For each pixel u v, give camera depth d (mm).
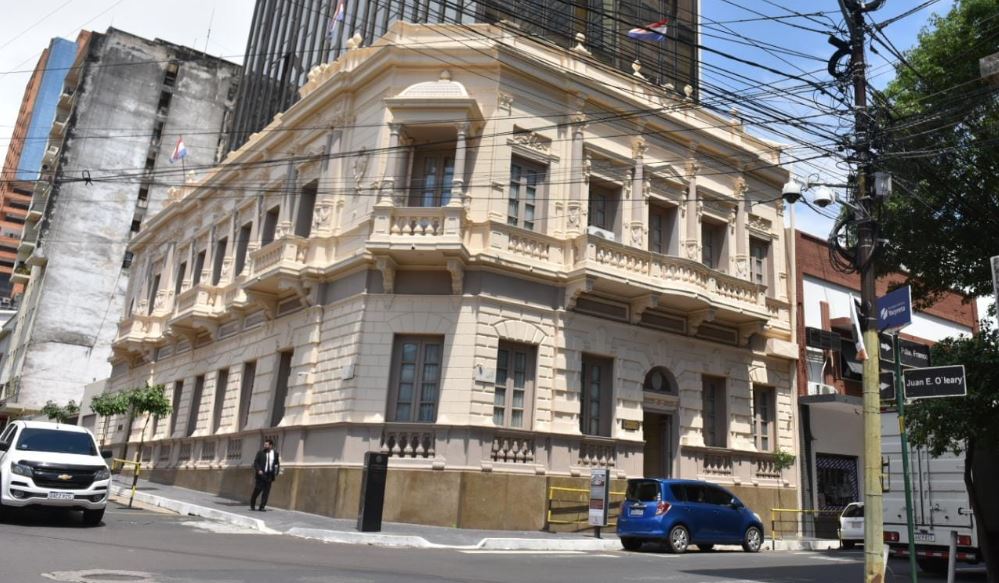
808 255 28719
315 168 24109
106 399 26281
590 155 22625
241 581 9195
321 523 17562
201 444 27344
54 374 53656
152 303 36750
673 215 24422
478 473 18766
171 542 13070
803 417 26906
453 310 19844
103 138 58062
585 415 21406
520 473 19453
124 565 10000
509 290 20422
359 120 22781
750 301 24875
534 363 20594
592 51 28922
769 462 25500
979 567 17953
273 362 23703
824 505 26828
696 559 16156
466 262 19906
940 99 18047
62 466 14555
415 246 19359
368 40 34875
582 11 29188
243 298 26094
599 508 18734
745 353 25469
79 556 10523
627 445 21703
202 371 29188
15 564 9477
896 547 16359
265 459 20125
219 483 24906
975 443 13188
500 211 20625
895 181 17562
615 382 21859
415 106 20578
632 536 17594
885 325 11453
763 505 24734
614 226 22953
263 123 48406
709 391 24656
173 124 60781
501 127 21094
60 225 55719
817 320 28375
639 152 23562
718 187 25812
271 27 51219
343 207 22406
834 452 27609
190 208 33812
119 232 57406
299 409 21375
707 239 25625
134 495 21938
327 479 19469
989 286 20094
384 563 12125
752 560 16656
